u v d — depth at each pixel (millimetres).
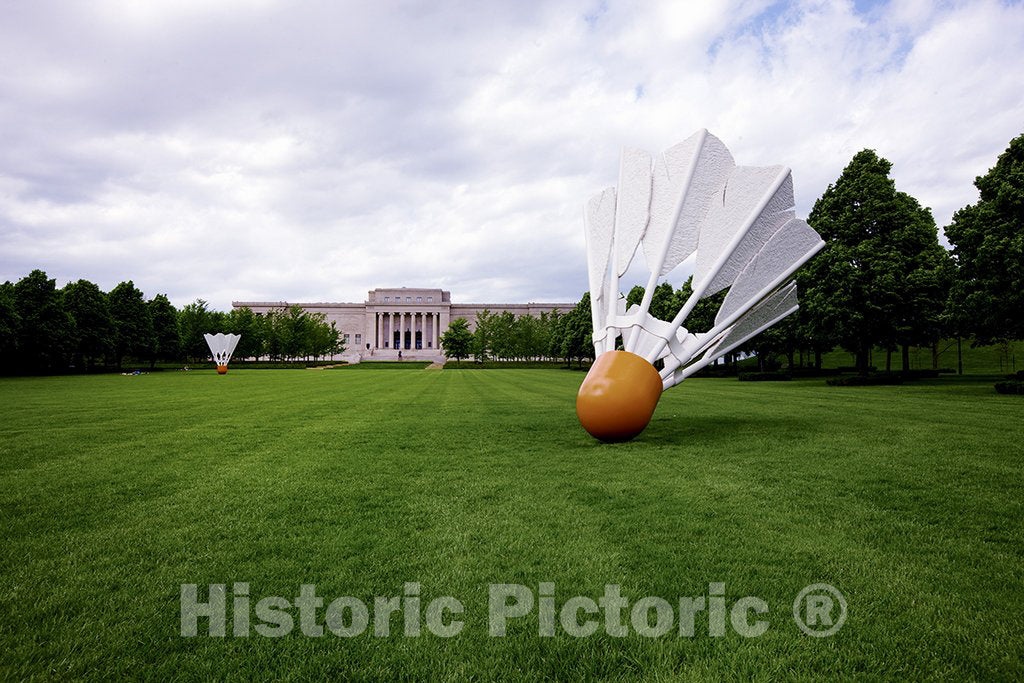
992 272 17125
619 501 5258
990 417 11508
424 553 3951
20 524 4637
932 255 23531
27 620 3025
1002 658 2639
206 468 6836
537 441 8781
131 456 7629
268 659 2664
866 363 24438
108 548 4082
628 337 9039
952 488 5703
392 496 5492
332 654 2693
